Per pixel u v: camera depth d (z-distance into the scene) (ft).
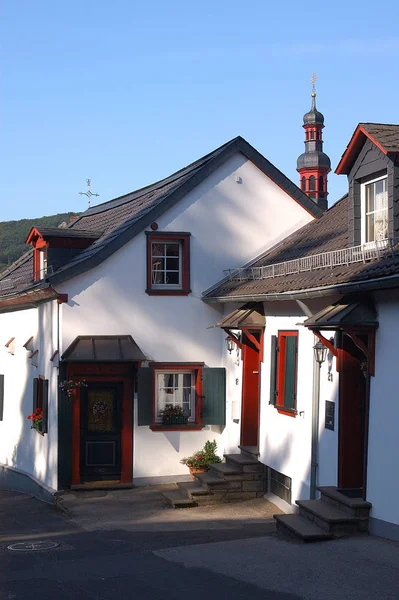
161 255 57.31
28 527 43.62
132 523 42.78
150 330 55.93
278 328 46.80
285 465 44.96
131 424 54.90
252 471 49.44
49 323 56.49
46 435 56.18
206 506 48.19
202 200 57.36
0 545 36.99
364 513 33.91
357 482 37.24
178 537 37.52
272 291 43.98
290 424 44.42
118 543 36.17
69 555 33.42
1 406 69.97
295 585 26.14
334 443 38.32
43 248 62.28
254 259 58.39
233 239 58.03
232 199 58.08
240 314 50.24
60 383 53.26
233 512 45.85
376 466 33.58
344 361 37.58
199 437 56.59
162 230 56.39
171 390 57.11
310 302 41.16
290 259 50.14
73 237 59.98
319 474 40.16
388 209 36.11
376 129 37.32
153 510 47.11
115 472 54.90
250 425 52.65
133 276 55.67
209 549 33.14
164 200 56.24
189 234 56.80
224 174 57.98
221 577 27.71
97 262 54.49
